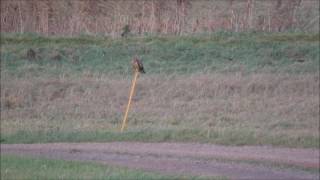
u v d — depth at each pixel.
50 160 69.88
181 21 162.25
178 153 82.31
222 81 126.50
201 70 136.25
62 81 129.00
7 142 90.81
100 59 143.88
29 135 94.62
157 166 72.06
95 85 127.00
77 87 126.06
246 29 160.50
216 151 84.44
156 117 109.38
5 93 122.25
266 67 136.88
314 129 101.50
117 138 93.75
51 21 163.88
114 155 80.00
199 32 159.12
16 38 155.00
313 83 125.25
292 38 153.62
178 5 166.25
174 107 115.31
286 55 143.62
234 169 72.12
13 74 134.62
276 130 99.88
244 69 135.75
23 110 114.62
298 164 76.06
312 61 139.50
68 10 166.88
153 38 154.88
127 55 145.88
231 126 102.81
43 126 102.75
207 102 117.56
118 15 164.50
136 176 61.19
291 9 167.00
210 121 106.12
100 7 168.38
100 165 68.44
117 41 153.00
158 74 133.75
